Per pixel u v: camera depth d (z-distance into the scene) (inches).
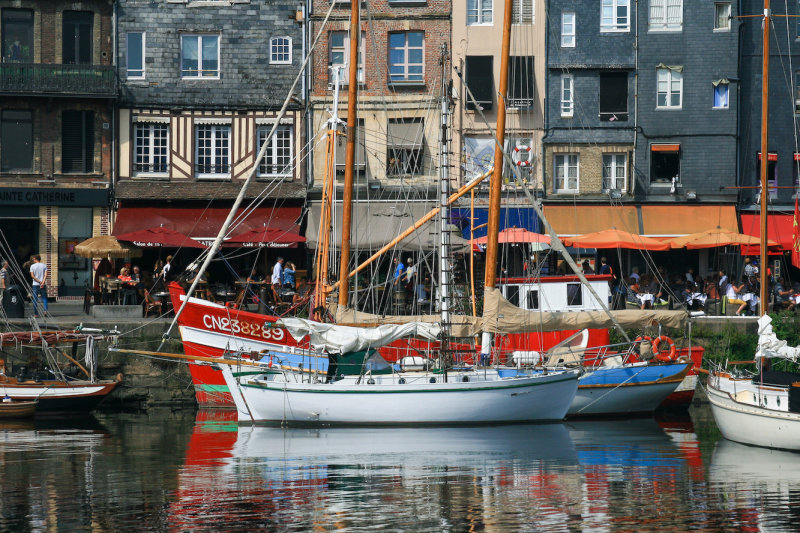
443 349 1272.1
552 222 1953.7
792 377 1170.0
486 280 1296.8
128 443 1182.9
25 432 1266.0
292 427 1282.0
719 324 1566.2
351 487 961.5
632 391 1386.6
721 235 1788.9
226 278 1951.3
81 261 1982.0
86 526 838.5
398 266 1630.2
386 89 1991.9
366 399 1253.1
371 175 1980.8
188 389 1493.6
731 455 1112.8
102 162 1982.0
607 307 1311.5
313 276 1891.0
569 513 872.9
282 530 824.9
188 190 1988.2
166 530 827.4
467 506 894.4
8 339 1411.2
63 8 1977.1
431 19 1998.0
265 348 1417.3
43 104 1967.3
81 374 1462.8
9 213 1958.7
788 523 845.2
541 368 1314.0
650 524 842.2
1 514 872.9
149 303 1589.6
